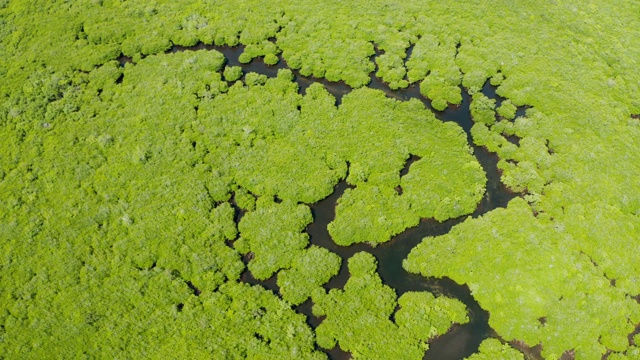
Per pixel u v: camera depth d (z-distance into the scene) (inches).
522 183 2292.1
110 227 2070.6
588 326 1845.5
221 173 2285.9
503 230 2100.1
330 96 2613.2
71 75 2642.7
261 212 2161.7
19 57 2709.2
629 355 1804.9
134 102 2524.6
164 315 1846.7
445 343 1861.5
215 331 1820.9
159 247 2021.4
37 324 1804.9
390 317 1916.8
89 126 2409.0
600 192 2218.3
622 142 2411.4
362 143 2410.2
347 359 1809.8
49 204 2134.6
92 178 2220.7
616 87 2667.3
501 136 2493.8
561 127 2490.2
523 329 1854.1
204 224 2100.1
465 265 2012.8
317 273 1995.6
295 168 2305.6
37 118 2432.3
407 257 2079.2
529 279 1948.8
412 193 2239.2
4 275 1927.9
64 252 1991.9
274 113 2502.5
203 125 2448.3
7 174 2226.9
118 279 1923.0
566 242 2049.7
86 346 1769.2
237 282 1982.0
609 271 2001.7
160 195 2177.7
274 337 1819.6
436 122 2524.6
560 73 2728.8
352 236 2112.5
